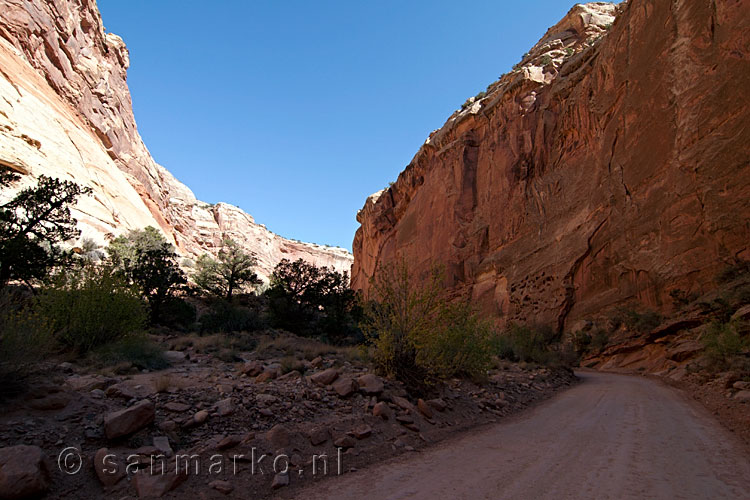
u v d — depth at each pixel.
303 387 7.04
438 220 61.72
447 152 62.97
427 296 8.52
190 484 3.90
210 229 105.12
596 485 4.05
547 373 15.70
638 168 31.28
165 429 4.75
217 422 5.21
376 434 5.96
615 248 32.59
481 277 52.53
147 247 37.28
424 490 4.05
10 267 15.56
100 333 9.30
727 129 24.08
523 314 42.53
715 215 23.86
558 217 42.19
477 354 10.48
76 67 56.00
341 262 164.00
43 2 50.00
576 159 42.12
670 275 26.28
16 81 41.16
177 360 10.45
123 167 64.75
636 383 15.67
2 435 3.96
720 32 25.45
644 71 31.89
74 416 4.68
